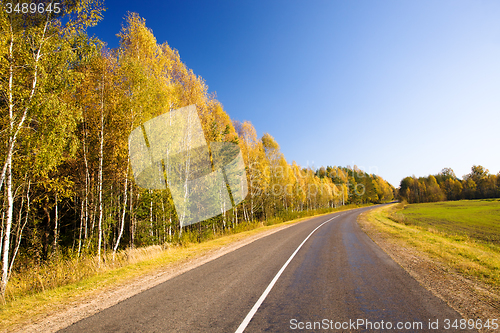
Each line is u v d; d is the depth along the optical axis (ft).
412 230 49.08
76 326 11.62
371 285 16.29
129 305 14.17
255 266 23.06
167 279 19.79
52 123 26.63
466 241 40.86
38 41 26.68
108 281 20.16
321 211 164.14
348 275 19.02
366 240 38.09
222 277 19.57
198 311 12.84
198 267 23.76
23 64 26.71
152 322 11.64
